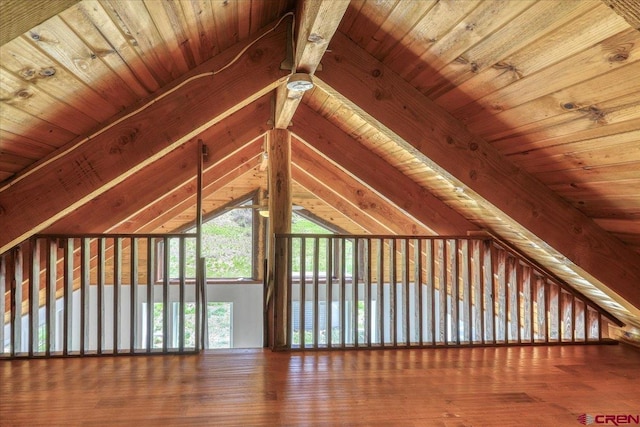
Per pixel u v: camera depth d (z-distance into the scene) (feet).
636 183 6.97
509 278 12.89
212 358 10.36
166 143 7.79
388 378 9.30
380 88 8.11
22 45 4.41
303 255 11.32
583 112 6.14
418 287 12.09
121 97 7.09
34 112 5.91
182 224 23.40
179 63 7.22
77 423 7.18
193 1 5.36
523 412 7.84
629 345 12.06
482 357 10.89
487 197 8.64
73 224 12.93
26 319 16.76
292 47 7.84
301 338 11.20
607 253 9.05
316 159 18.04
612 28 4.58
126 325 21.91
